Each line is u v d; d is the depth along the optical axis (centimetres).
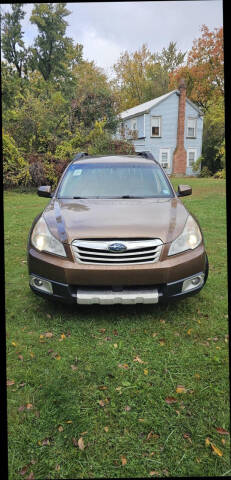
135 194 359
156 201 337
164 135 2306
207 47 2692
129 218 285
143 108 2358
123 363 237
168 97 2253
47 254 271
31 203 1022
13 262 458
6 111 1357
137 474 157
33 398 203
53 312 310
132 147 1445
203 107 2934
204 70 2720
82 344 261
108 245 259
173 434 178
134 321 293
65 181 386
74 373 227
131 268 257
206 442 173
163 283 264
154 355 246
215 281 382
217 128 2244
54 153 1331
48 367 233
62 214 301
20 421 186
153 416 189
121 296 260
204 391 208
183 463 162
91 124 1455
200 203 978
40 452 167
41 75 3091
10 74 1864
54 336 272
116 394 206
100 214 295
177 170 2347
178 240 271
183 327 284
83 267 259
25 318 300
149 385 214
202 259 279
